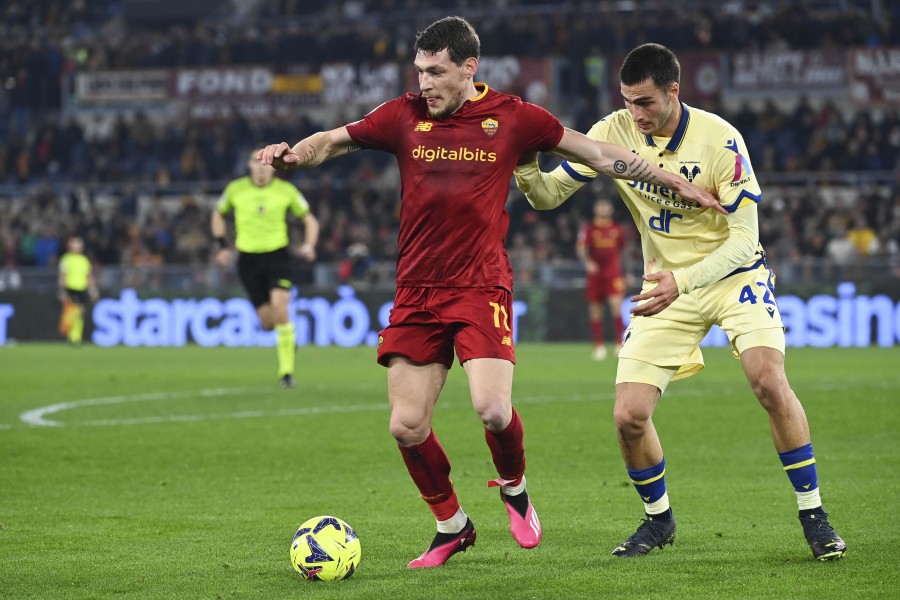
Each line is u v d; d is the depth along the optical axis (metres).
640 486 19.08
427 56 17.41
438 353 17.94
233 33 119.62
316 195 104.62
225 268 89.50
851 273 78.88
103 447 32.25
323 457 30.58
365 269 88.56
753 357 18.52
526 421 37.47
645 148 19.22
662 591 16.20
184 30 125.88
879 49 96.69
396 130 18.08
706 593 16.08
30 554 19.16
